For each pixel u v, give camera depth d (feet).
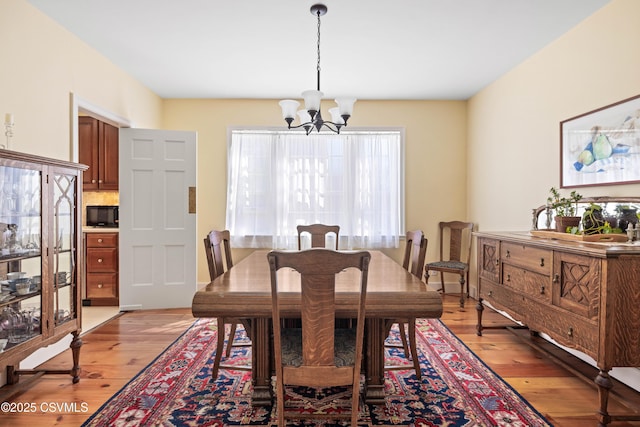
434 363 8.30
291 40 9.78
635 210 7.22
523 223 11.21
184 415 6.23
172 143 12.84
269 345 6.52
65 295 7.28
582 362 8.41
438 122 15.03
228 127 14.87
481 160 13.83
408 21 8.79
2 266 6.11
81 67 9.81
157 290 12.80
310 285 4.82
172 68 11.73
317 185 14.82
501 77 12.42
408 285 6.07
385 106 14.92
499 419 6.12
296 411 6.38
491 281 9.50
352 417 5.09
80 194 7.82
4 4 7.37
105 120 11.43
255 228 14.78
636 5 7.25
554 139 9.77
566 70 9.30
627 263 5.60
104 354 8.80
